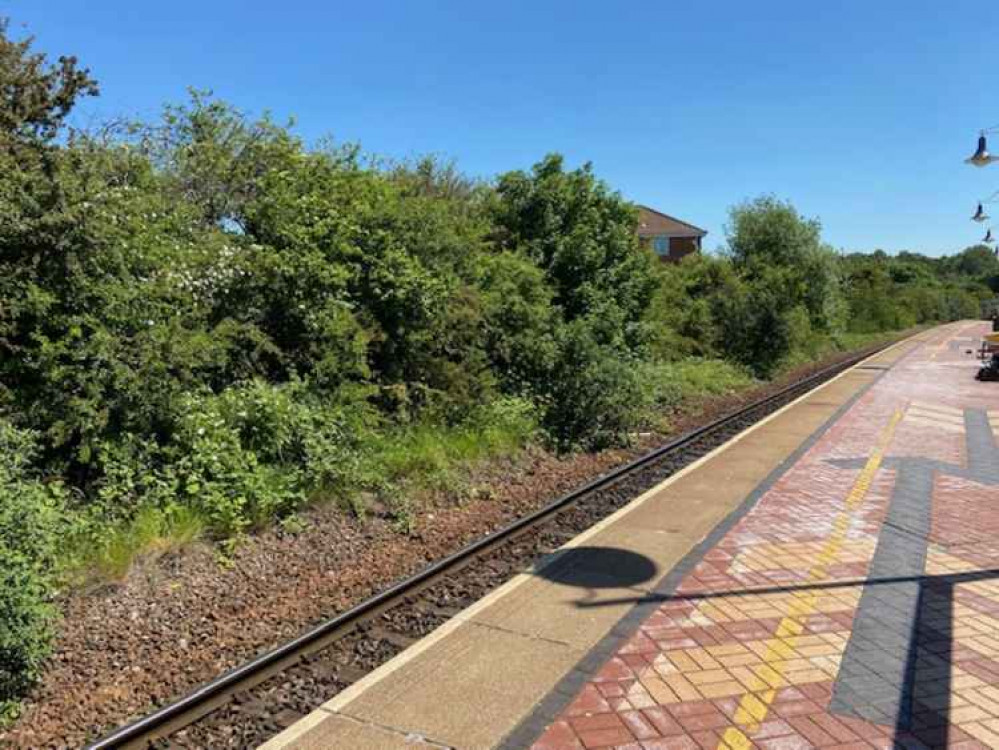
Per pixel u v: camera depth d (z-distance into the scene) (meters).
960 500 8.12
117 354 6.81
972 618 4.94
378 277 10.05
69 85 9.21
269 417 8.02
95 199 6.90
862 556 6.24
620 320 15.20
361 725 3.82
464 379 11.17
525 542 7.42
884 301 65.88
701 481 9.20
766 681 4.12
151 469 6.96
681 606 5.22
